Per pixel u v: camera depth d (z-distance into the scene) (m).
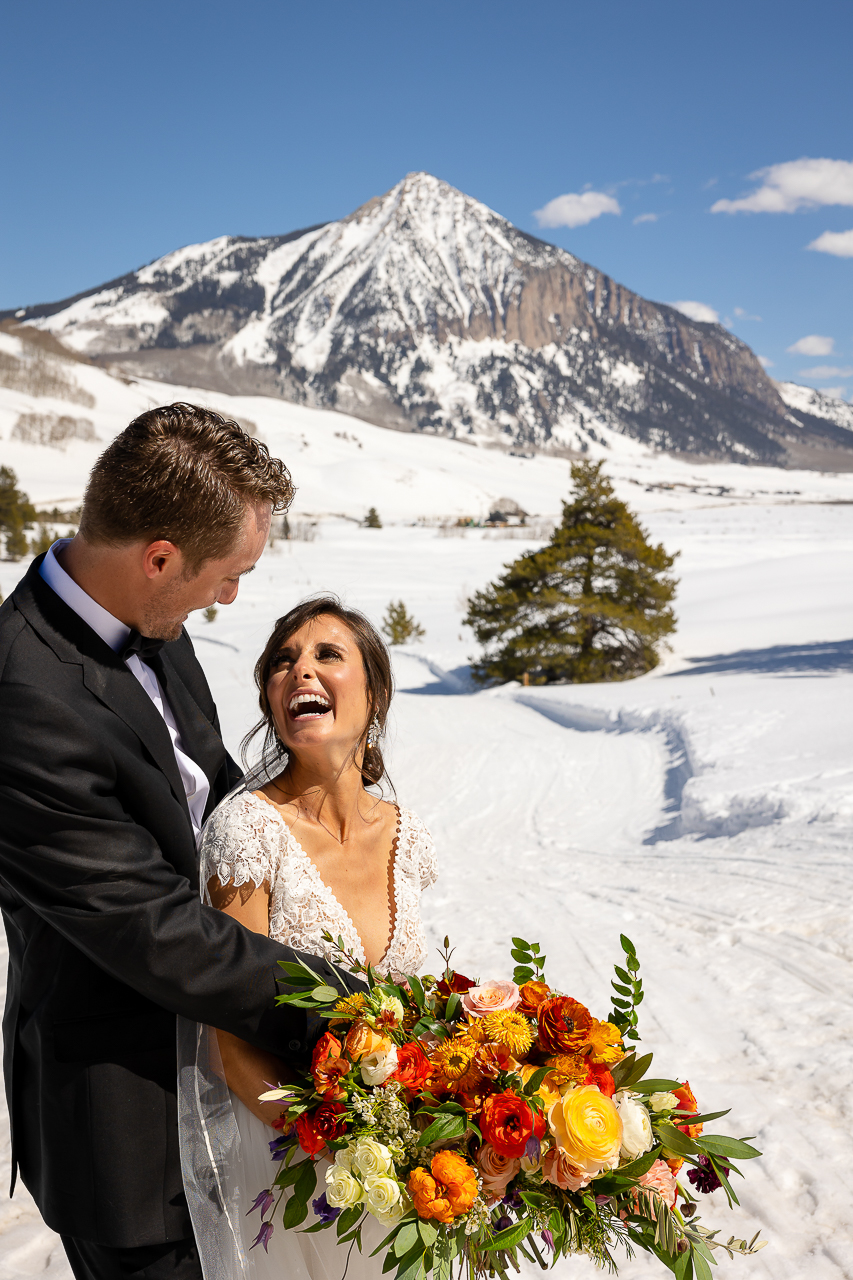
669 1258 1.54
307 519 152.75
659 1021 4.26
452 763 16.98
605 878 8.29
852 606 40.72
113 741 1.61
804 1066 3.58
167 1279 1.67
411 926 1.91
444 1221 1.40
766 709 16.52
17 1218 2.90
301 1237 1.71
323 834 1.88
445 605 57.69
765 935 5.47
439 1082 1.53
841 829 8.41
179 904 1.58
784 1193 2.77
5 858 1.56
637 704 19.86
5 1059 1.84
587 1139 1.40
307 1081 1.62
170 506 1.54
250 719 21.84
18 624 1.62
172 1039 1.69
